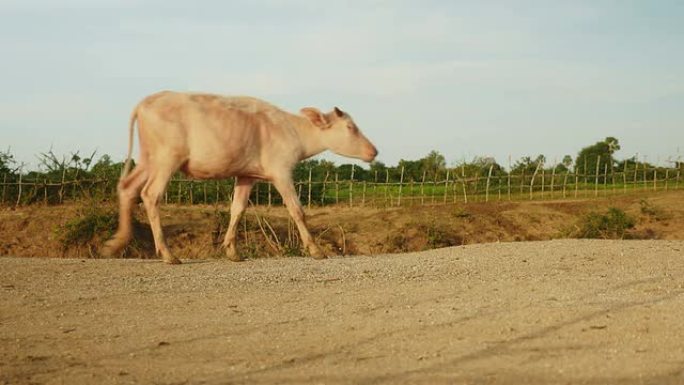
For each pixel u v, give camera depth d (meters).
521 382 4.94
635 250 11.56
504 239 22.62
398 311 7.36
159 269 10.91
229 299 8.31
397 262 11.30
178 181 24.45
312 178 28.38
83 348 6.16
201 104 11.61
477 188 30.14
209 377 5.23
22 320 7.31
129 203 11.71
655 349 5.70
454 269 10.34
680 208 25.00
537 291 8.22
